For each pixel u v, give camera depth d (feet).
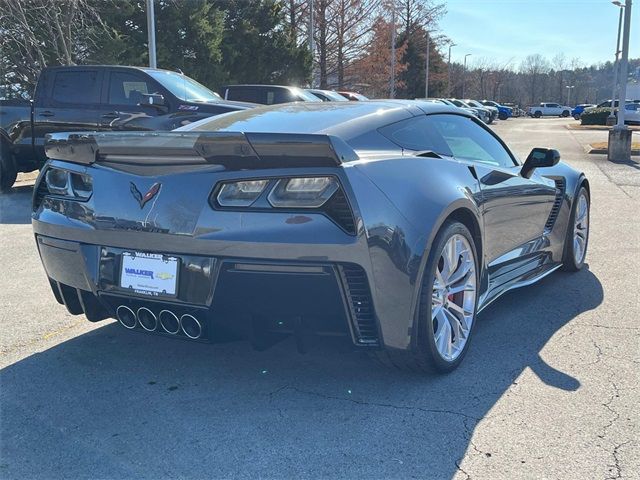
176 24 75.36
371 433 8.84
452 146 12.60
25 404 9.84
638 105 141.69
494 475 7.79
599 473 7.77
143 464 8.18
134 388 10.39
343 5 122.93
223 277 9.00
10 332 12.97
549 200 15.21
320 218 8.70
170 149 9.25
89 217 10.03
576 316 13.67
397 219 9.21
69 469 8.08
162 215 9.31
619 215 25.80
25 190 34.73
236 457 8.31
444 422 9.10
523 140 77.46
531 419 9.13
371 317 9.11
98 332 12.98
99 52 63.93
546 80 368.07
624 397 9.76
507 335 12.56
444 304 10.55
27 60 56.49
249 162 9.02
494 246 12.52
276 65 97.14
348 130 10.69
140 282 9.61
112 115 30.12
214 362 11.41
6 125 31.81
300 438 8.75
